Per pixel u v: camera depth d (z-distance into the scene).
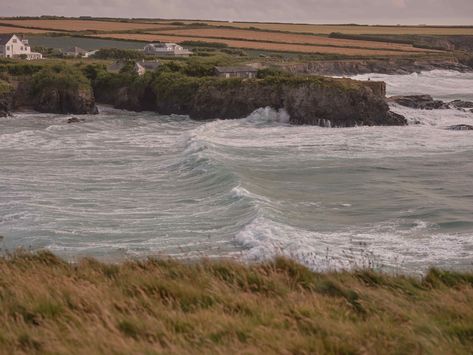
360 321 16.56
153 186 58.19
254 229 41.16
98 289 18.38
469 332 15.53
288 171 65.88
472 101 149.50
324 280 20.53
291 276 21.77
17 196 53.56
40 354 13.80
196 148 76.50
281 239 39.31
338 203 51.94
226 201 50.75
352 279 21.47
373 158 75.19
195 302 17.91
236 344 14.00
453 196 55.66
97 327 14.89
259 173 64.00
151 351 13.48
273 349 13.89
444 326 15.96
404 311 17.05
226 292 18.58
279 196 53.81
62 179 61.88
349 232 42.94
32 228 43.53
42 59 189.50
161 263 23.66
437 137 94.31
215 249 38.22
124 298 17.69
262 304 17.28
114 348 13.58
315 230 43.28
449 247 39.12
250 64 186.25
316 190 57.09
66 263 25.38
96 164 71.25
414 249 38.69
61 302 17.11
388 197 54.22
